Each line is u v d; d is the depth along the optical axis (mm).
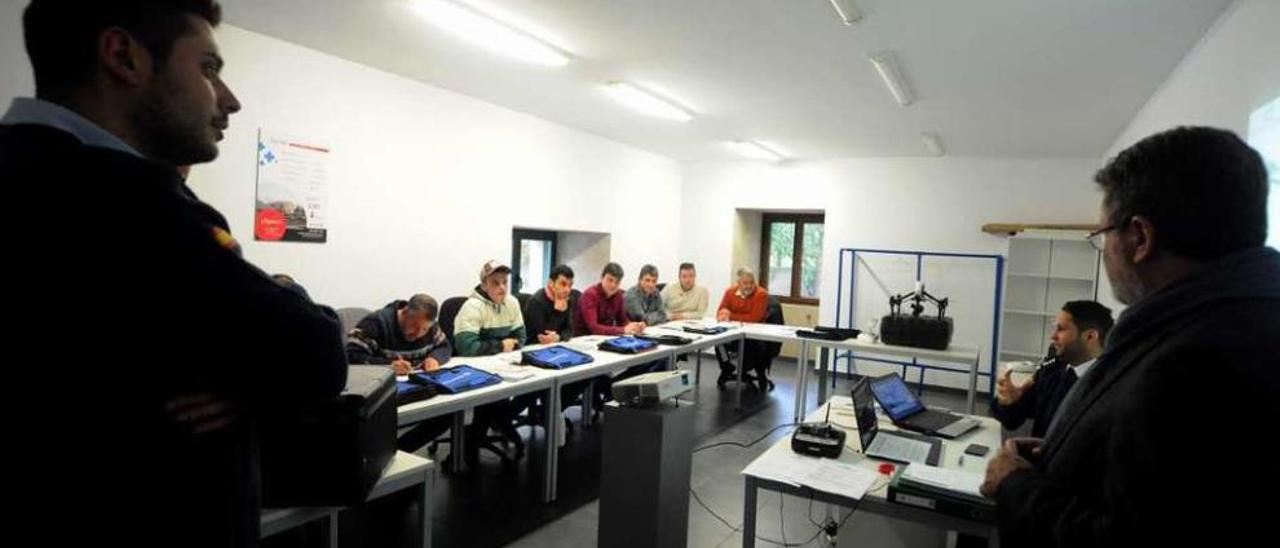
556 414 3027
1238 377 712
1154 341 831
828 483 1782
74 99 664
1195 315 796
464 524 2785
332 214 3719
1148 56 2975
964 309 6164
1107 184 956
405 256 4156
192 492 681
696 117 4852
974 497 1553
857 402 2158
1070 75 3334
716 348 5738
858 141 5594
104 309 614
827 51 3135
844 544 2164
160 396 649
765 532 2814
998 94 3783
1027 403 2590
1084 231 5348
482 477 3344
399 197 4086
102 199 618
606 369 3342
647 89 4055
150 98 691
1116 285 950
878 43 2984
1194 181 828
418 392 2395
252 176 3326
